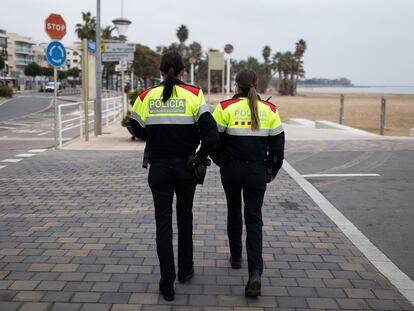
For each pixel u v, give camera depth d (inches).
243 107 152.5
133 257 177.5
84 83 530.6
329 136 597.0
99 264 170.4
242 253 183.9
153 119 144.1
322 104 2290.8
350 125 1037.2
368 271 167.2
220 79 4665.4
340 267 170.6
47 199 267.3
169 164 144.7
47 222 222.4
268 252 185.2
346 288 152.9
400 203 267.1
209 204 257.8
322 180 330.0
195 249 187.9
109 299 143.0
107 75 2864.2
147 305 139.6
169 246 143.9
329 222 226.8
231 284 155.4
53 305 138.6
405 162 403.5
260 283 142.8
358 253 185.2
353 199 276.5
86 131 538.6
